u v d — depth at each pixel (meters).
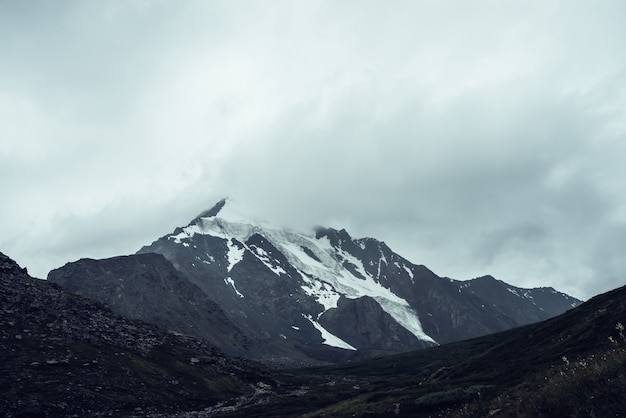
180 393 94.56
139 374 93.69
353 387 134.88
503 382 55.25
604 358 26.14
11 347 80.75
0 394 66.31
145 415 76.62
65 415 68.19
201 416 79.44
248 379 129.25
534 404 25.47
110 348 100.44
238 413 83.38
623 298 62.25
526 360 63.25
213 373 118.56
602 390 21.84
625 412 19.44
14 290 101.00
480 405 37.94
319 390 129.00
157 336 125.94
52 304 105.69
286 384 138.38
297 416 68.44
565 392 24.06
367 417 53.50
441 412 47.75
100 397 76.94
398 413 52.25
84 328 103.94
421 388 69.81
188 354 122.81
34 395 69.38
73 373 81.00
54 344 88.50
